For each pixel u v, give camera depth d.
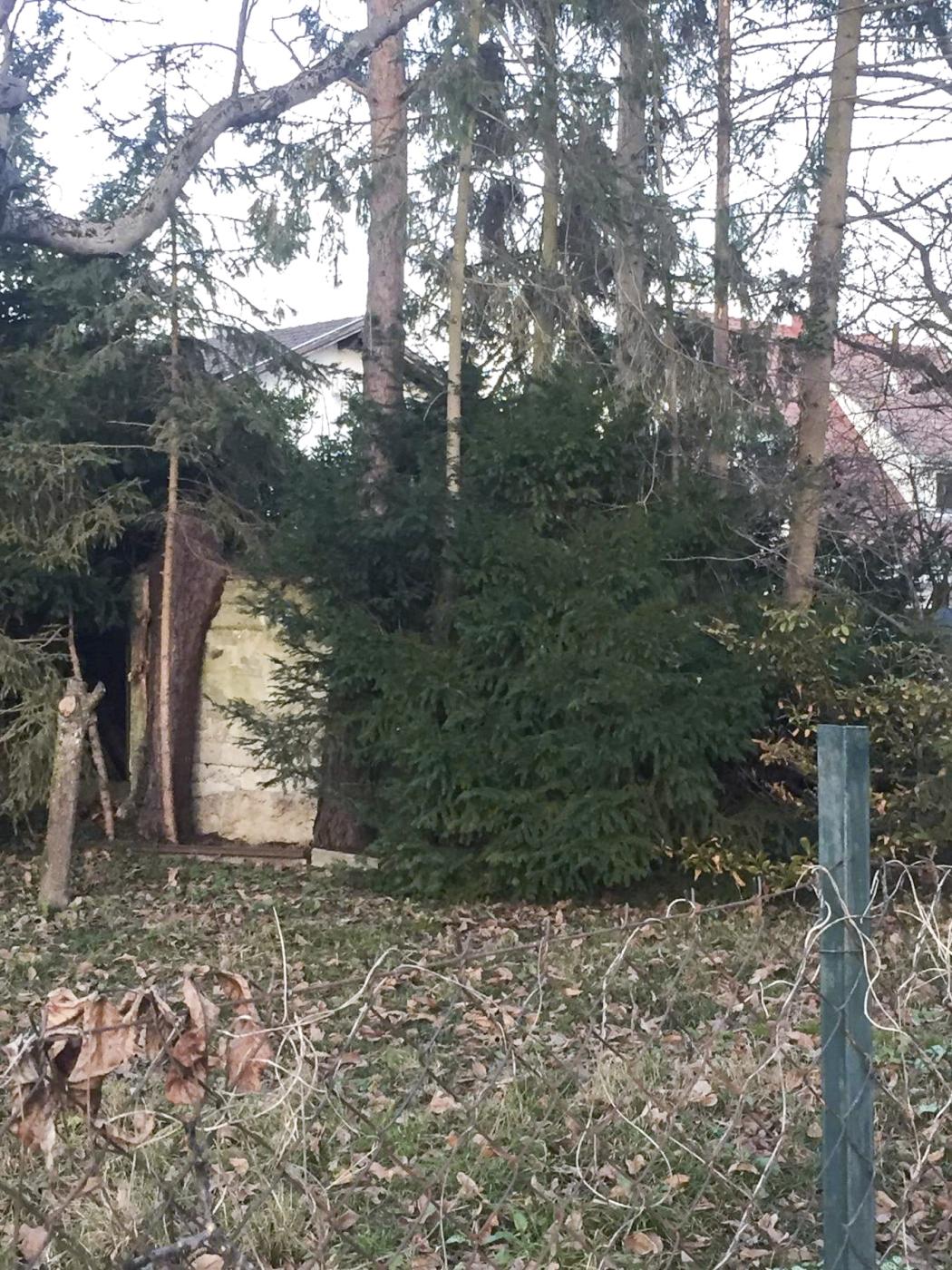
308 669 10.83
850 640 9.96
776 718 10.15
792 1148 4.22
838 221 11.68
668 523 10.09
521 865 9.67
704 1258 3.71
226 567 12.56
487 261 11.85
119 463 12.52
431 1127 4.52
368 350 12.17
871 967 3.24
